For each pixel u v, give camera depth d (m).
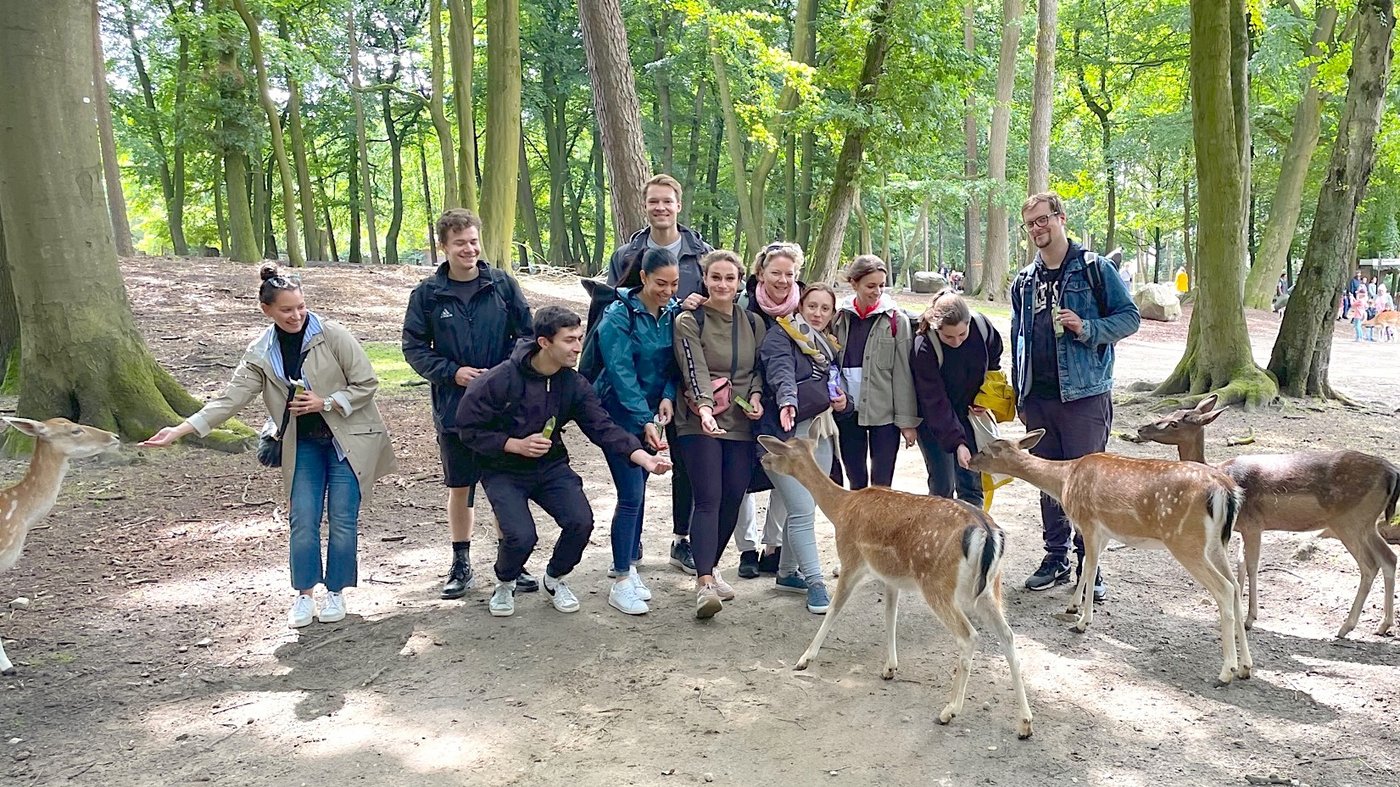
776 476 4.85
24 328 8.05
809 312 4.93
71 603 5.07
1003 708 3.85
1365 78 10.62
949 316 4.88
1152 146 26.94
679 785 3.31
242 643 4.57
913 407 5.09
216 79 22.17
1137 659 4.31
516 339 5.11
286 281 4.50
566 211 41.25
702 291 5.23
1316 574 5.40
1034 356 5.14
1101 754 3.49
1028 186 21.47
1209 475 4.12
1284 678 4.10
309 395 4.56
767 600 5.08
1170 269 57.72
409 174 43.59
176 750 3.59
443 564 5.68
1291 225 25.12
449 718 3.81
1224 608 4.03
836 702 3.92
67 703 3.97
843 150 17.14
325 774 3.41
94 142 8.09
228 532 6.26
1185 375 11.57
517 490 4.71
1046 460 4.83
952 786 3.29
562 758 3.50
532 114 30.83
